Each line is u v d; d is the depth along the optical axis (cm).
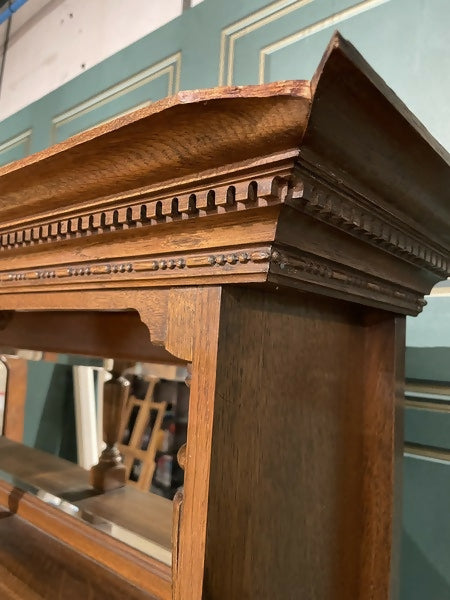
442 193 43
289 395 45
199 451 38
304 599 46
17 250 57
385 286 50
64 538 76
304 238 37
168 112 32
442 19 72
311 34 86
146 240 43
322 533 49
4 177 45
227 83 97
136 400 102
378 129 33
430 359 71
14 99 166
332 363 51
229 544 38
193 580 37
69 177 42
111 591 61
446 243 53
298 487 46
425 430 71
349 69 28
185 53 106
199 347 39
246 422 40
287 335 45
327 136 31
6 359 142
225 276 38
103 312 74
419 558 69
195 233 39
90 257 49
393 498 53
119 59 121
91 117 127
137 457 100
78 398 130
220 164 35
